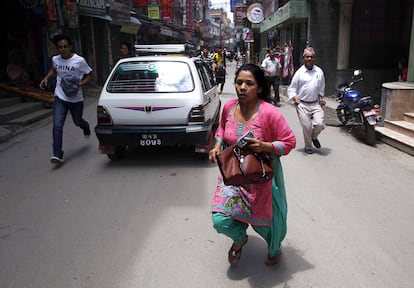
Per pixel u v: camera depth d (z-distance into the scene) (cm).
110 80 613
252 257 339
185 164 612
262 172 265
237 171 263
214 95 753
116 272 315
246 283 301
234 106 300
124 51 897
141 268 321
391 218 417
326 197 477
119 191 498
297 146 738
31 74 1312
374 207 446
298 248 354
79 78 626
